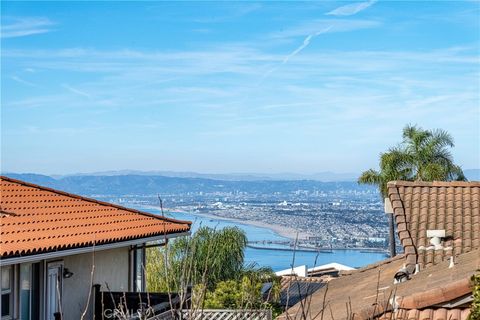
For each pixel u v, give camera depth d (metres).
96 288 20.09
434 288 9.52
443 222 16.12
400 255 19.86
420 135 45.62
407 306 9.37
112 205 24.00
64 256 18.59
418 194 17.22
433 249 15.03
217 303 26.86
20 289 16.69
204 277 6.93
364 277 17.88
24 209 20.20
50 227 18.64
